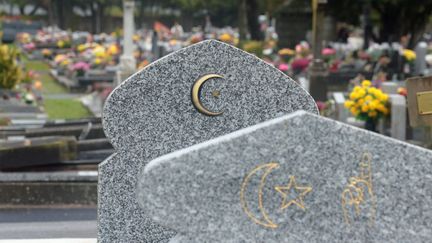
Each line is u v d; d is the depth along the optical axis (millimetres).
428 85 9500
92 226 13367
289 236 6090
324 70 30734
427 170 6176
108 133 8773
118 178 8789
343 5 50000
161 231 8805
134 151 8797
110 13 109562
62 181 15242
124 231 8820
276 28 61719
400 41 51781
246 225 6043
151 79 8766
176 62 8766
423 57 41250
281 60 46531
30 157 15891
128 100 8758
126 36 38438
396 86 25109
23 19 109438
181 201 5977
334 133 6098
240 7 63875
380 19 52281
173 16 113625
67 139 16234
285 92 8797
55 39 69875
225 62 8797
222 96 8805
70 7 106500
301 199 6090
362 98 21844
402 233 6188
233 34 84562
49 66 58094
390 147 6148
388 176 6156
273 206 6074
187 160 5977
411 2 48969
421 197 6184
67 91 43531
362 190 6145
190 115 8805
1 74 32844
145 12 112938
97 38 74000
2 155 15812
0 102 31375
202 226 6012
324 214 6113
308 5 54500
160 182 5957
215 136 8828
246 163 6031
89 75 43750
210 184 6004
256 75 8789
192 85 8789
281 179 6070
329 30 60281
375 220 6160
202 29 104812
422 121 9523
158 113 8789
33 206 15109
